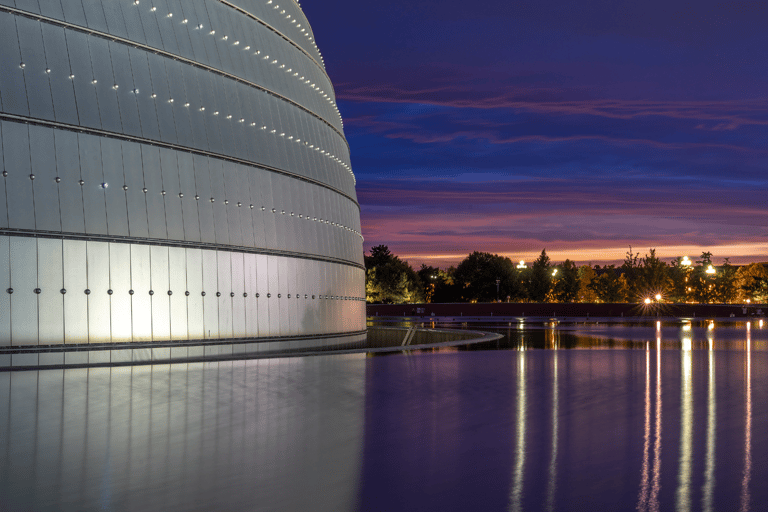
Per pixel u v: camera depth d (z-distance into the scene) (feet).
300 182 118.21
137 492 27.37
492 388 60.39
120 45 88.94
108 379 67.00
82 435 38.65
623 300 484.74
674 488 28.25
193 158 95.91
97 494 27.04
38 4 81.00
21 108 78.07
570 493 27.55
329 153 133.59
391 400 52.90
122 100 87.76
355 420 43.98
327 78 144.97
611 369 77.10
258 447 35.91
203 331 94.94
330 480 29.45
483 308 316.40
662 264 474.90
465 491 27.86
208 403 50.96
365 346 144.77
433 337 160.45
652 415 46.03
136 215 87.56
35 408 48.19
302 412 47.03
